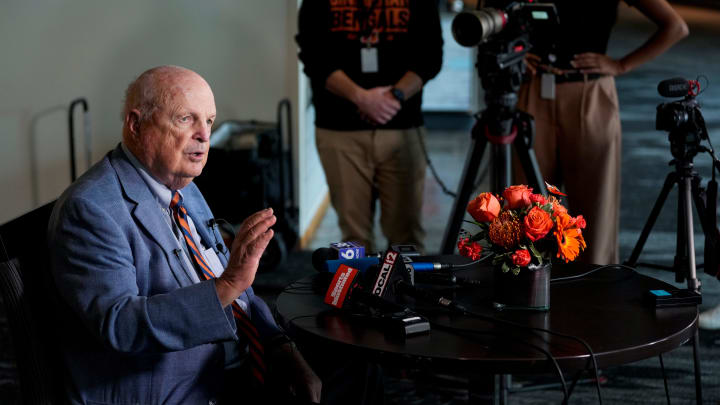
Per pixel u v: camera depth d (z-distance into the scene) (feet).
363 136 11.06
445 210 17.60
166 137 5.49
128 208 5.55
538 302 5.87
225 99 15.15
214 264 6.29
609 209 10.80
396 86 10.71
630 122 25.46
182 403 5.56
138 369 5.44
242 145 13.79
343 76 10.74
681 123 8.23
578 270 6.98
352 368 6.45
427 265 6.75
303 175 15.39
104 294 5.12
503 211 5.80
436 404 8.96
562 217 5.64
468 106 29.04
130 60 14.93
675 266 8.75
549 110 10.69
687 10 56.65
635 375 9.60
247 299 6.56
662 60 37.09
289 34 14.87
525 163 9.87
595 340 5.27
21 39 14.70
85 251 5.17
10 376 9.73
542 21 9.41
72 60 14.83
